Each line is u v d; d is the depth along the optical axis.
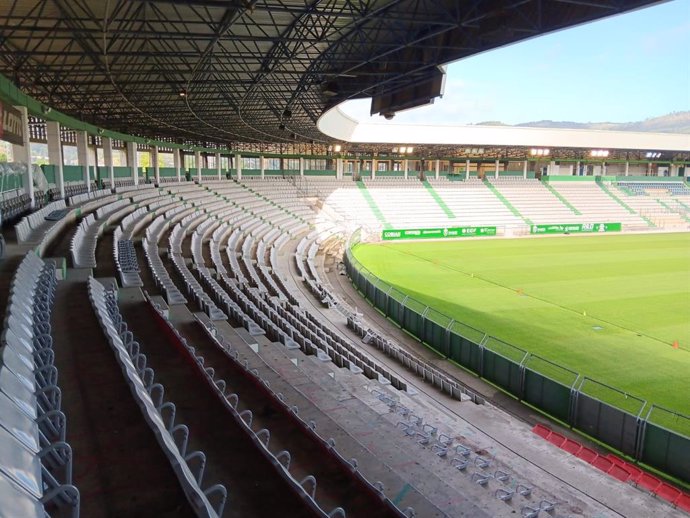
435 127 53.41
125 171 38.28
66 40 17.94
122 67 21.48
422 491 6.93
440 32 14.41
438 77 17.80
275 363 11.31
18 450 3.59
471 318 22.34
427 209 59.34
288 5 14.69
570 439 12.20
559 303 25.08
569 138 58.78
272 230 42.59
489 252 42.78
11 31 16.42
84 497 4.11
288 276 29.47
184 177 47.31
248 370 8.76
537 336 19.88
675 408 13.84
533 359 17.38
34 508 3.15
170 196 36.88
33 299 8.65
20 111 19.34
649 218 63.22
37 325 7.48
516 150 60.97
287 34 17.20
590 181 71.75
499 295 26.80
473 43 15.15
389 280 30.80
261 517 4.56
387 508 5.50
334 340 17.22
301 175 61.59
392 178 65.69
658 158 74.25
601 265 36.16
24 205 19.50
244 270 25.58
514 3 12.37
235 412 6.26
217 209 40.03
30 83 23.20
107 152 33.19
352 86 22.72
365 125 51.19
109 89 25.77
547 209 62.88
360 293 28.03
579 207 64.38
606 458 11.05
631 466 10.91
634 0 10.86
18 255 13.14
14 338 5.64
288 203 53.84
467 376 16.42
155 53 16.67
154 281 15.27
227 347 10.38
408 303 24.59
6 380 4.43
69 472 4.00
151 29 16.70
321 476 6.16
